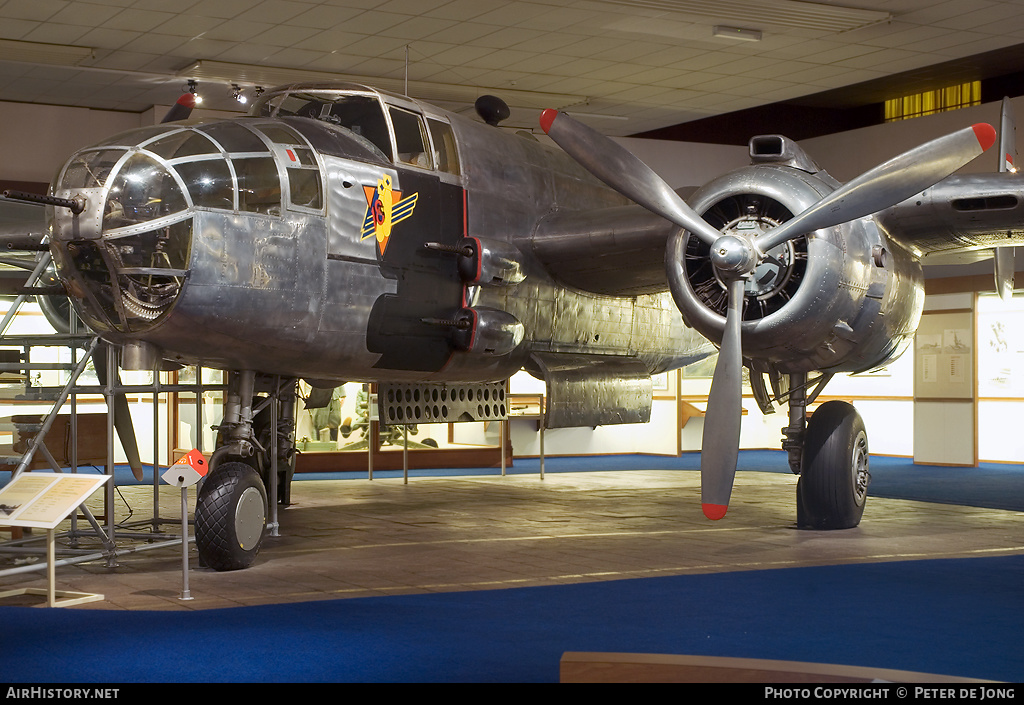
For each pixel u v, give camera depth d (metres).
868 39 11.03
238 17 10.20
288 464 9.52
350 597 5.39
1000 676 3.88
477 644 4.36
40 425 6.71
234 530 6.16
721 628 4.68
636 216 7.79
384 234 6.85
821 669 2.88
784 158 7.32
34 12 9.99
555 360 8.61
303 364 6.75
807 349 7.23
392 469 13.80
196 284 5.92
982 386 15.65
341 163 6.64
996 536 7.72
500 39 10.96
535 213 8.23
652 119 14.51
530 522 8.58
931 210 7.47
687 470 14.05
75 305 6.22
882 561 6.58
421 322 7.16
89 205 5.79
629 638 4.47
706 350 10.97
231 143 6.23
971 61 13.84
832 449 7.95
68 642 4.40
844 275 6.99
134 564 6.54
